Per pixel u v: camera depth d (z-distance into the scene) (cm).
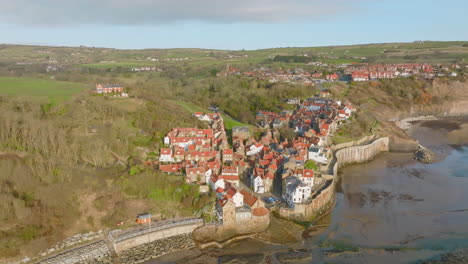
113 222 12000
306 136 19988
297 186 13162
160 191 13412
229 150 16338
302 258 10831
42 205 11644
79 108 17438
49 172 12850
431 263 10656
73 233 11481
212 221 12269
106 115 17688
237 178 14438
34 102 17425
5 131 14250
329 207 14162
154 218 12450
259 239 11894
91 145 14512
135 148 15888
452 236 12225
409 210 14175
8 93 19375
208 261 10712
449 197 15388
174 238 11806
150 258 10831
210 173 14275
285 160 16488
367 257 10956
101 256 10738
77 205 12219
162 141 17075
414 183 17038
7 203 11094
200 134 18062
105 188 13050
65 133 15012
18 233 10719
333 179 15662
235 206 12444
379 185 16788
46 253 10638
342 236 12162
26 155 13500
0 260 10138
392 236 12231
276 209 13325
